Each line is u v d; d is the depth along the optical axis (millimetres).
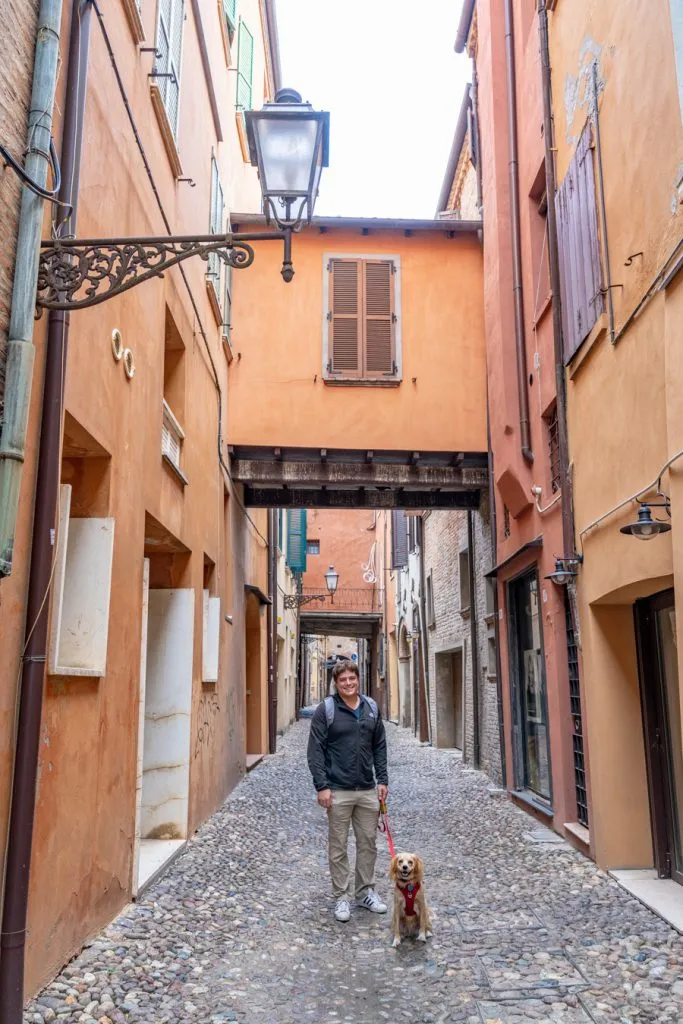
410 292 12758
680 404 5023
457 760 16047
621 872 6727
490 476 12023
